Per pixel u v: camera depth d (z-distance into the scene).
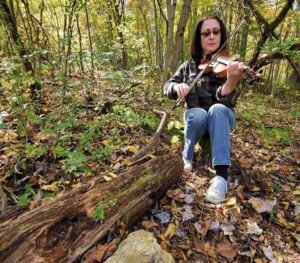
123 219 1.75
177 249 1.79
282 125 4.65
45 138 2.73
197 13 9.64
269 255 1.87
